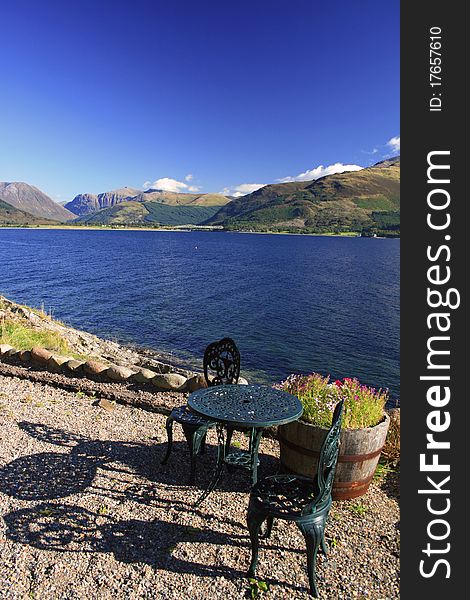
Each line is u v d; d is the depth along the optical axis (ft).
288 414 12.34
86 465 15.23
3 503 12.73
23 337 34.45
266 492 10.90
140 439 17.70
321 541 10.34
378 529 12.37
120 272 156.56
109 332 68.90
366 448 13.20
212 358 17.57
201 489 14.10
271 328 75.46
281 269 184.75
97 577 10.07
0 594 9.43
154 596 9.61
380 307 98.53
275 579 10.28
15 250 248.32
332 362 56.80
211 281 140.05
